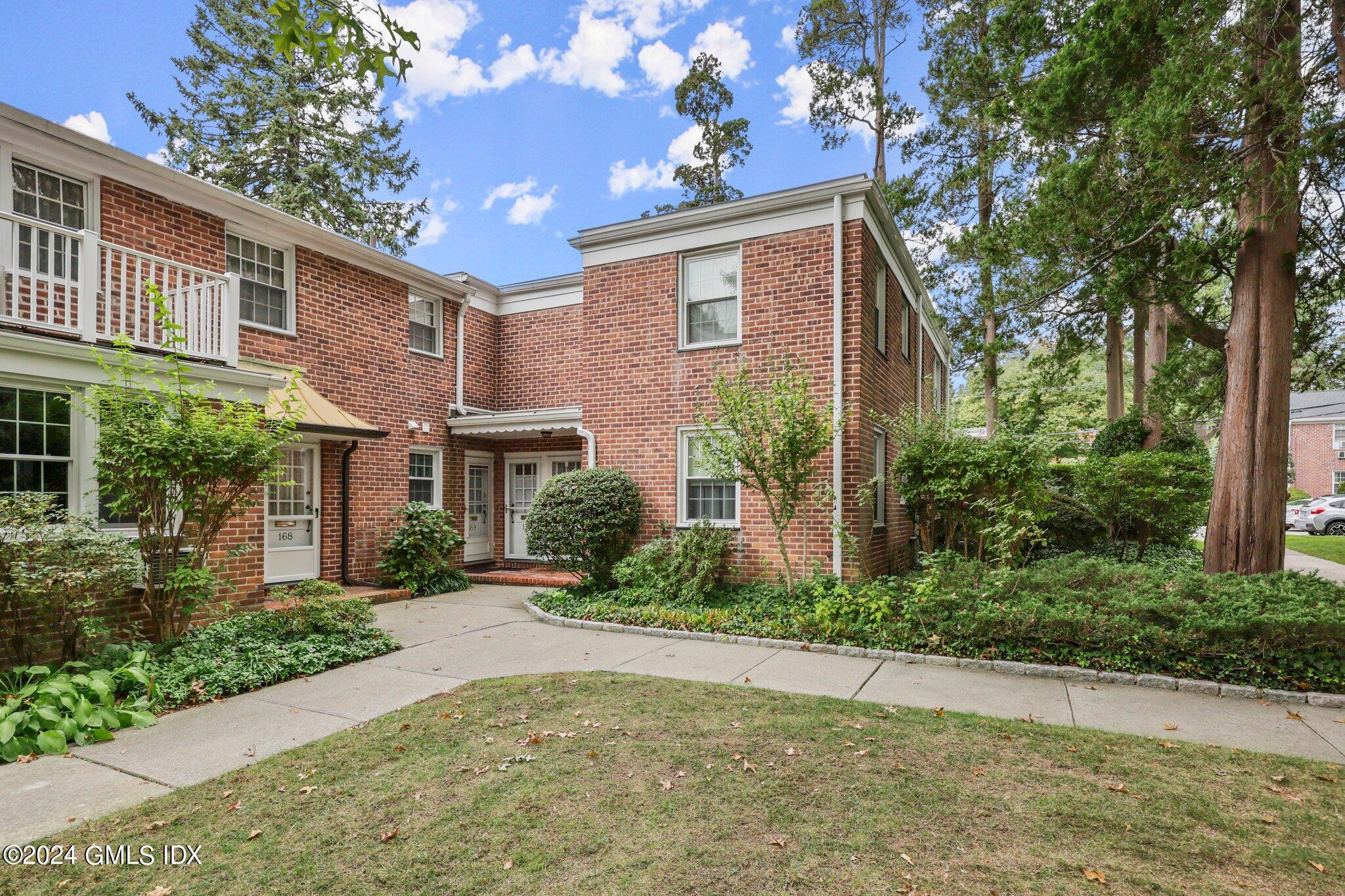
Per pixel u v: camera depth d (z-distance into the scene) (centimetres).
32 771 394
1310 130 714
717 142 2342
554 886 275
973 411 3338
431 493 1289
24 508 518
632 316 1065
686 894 269
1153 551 1330
